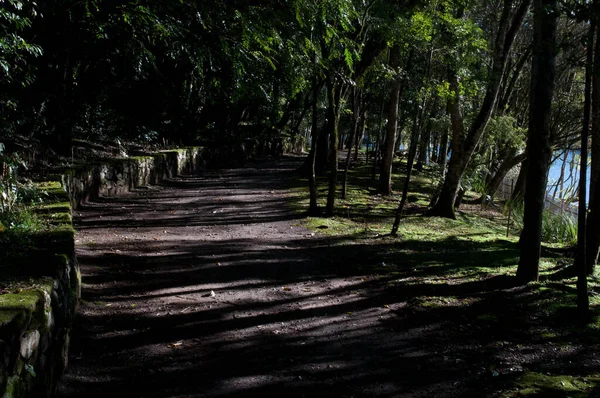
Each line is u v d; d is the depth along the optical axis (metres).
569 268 7.78
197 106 22.56
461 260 8.62
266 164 26.55
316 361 4.69
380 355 4.87
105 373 4.21
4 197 5.80
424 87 10.96
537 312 6.09
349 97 21.28
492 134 15.12
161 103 19.88
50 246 4.66
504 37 11.62
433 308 6.16
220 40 7.36
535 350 5.07
